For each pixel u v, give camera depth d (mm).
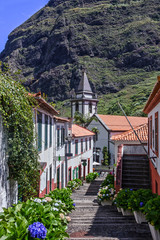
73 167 26453
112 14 192500
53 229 5602
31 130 8641
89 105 73750
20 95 7836
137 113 74688
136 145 17609
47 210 6105
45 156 14297
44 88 161000
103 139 45750
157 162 10414
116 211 12188
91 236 7926
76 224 9266
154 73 142750
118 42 168500
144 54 153000
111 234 8094
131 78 141000
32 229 4715
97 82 143250
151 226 7312
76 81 152250
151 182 13867
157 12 187000
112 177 18906
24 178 8359
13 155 7973
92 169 36812
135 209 8875
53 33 185125
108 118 48438
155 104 10508
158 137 9867
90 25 188875
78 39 173750
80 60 164625
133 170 15344
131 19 185125
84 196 19453
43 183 13562
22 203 6293
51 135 16609
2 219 5566
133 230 8375
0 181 7250
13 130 8008
